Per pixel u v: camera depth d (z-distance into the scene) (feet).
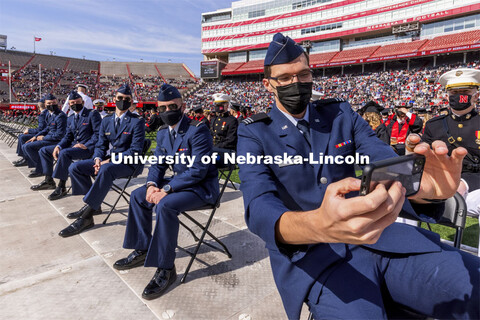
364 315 3.21
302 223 2.54
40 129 26.48
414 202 3.77
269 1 208.85
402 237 3.89
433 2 148.87
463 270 3.27
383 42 175.83
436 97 118.21
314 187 4.18
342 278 3.59
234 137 23.43
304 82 4.07
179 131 10.25
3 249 10.80
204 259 9.94
